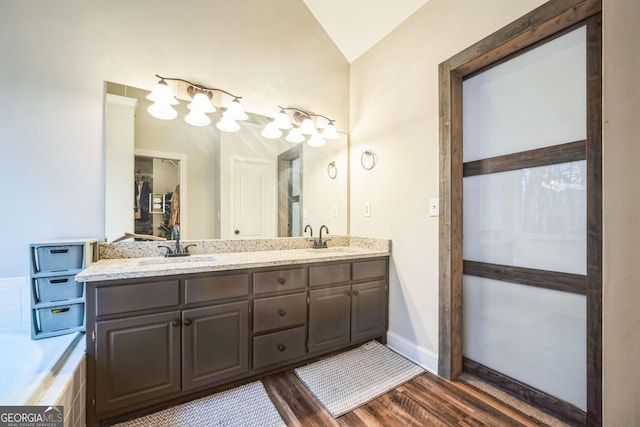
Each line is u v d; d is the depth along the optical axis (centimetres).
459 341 185
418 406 156
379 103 240
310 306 194
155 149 194
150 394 143
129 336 139
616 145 104
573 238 140
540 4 140
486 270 176
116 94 181
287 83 243
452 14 182
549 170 148
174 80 197
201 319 156
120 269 144
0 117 155
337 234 268
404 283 216
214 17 211
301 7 248
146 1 188
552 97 147
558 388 145
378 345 228
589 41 131
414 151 208
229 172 222
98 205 176
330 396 163
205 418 144
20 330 150
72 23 169
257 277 174
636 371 99
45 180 164
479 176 180
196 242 208
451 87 182
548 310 149
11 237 157
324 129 257
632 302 100
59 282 146
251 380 179
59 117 167
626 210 101
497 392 168
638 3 99
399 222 221
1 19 156
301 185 252
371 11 224
